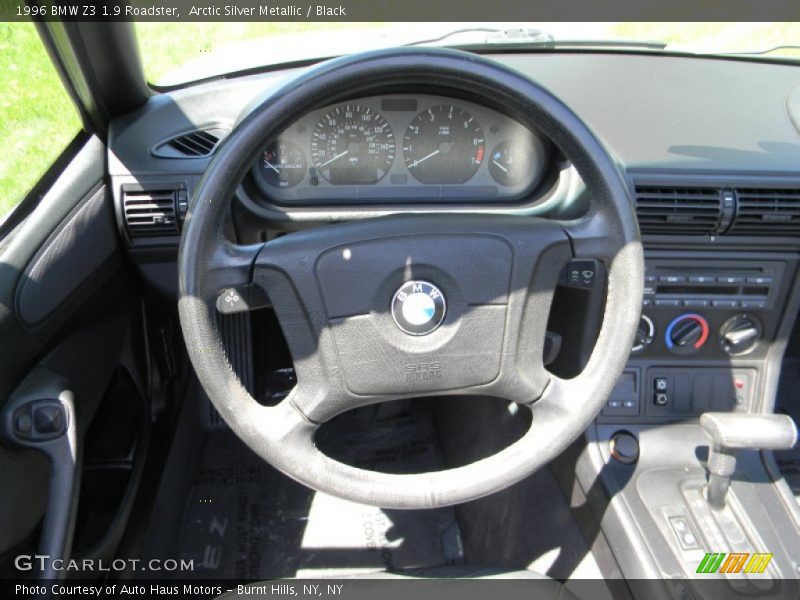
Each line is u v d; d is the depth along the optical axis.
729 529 1.45
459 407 2.05
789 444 1.34
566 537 1.65
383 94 1.45
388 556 1.95
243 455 2.22
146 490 1.70
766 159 1.58
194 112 1.67
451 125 1.49
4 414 1.18
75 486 1.24
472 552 1.94
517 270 1.11
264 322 1.92
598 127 1.69
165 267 1.68
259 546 1.96
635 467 1.58
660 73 1.98
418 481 1.14
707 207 1.52
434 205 1.56
